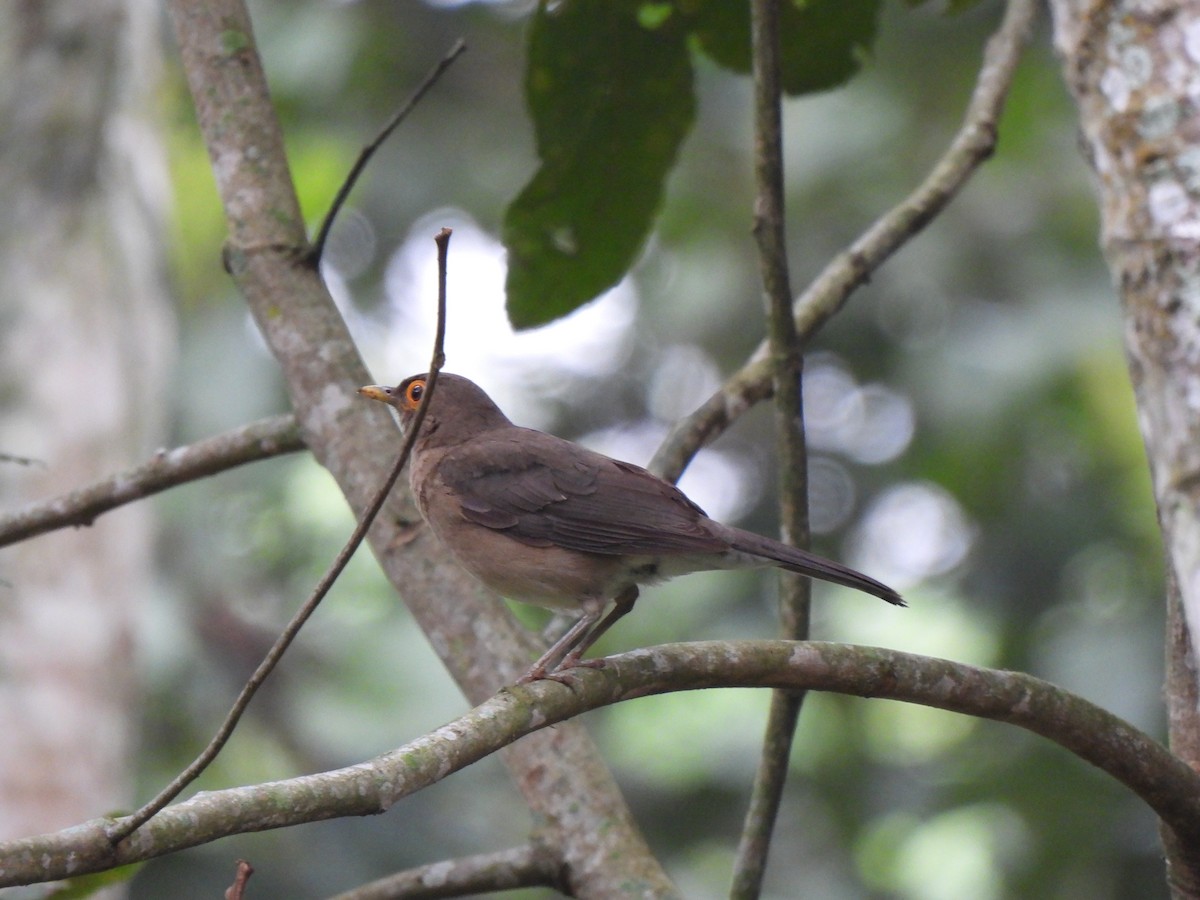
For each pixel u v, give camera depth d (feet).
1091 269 51.93
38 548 38.45
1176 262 13.73
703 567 25.91
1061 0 15.62
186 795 45.06
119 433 41.11
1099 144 14.84
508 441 27.84
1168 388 13.56
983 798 48.52
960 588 53.01
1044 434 51.11
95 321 41.04
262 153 25.89
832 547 56.54
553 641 26.08
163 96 47.83
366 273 58.18
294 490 49.49
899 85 55.93
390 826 47.03
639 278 60.08
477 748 16.92
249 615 50.01
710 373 60.75
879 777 51.06
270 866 44.75
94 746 38.17
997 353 50.31
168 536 48.03
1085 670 45.60
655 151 27.89
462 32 60.59
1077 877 46.24
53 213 40.70
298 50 55.06
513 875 22.44
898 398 56.70
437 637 24.26
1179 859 19.27
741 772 49.96
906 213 27.50
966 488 52.24
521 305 29.01
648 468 26.48
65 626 38.40
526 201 27.81
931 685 18.66
